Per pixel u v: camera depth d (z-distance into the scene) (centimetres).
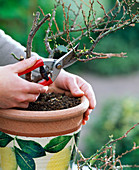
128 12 84
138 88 462
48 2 194
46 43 104
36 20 84
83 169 117
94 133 251
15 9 209
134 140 220
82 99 97
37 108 91
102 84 481
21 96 83
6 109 85
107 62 531
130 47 546
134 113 261
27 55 88
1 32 111
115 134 238
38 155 88
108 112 277
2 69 83
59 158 90
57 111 83
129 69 542
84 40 337
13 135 87
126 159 208
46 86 87
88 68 526
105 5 345
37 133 85
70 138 90
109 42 518
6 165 93
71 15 171
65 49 90
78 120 91
